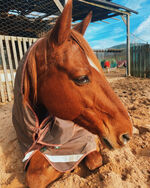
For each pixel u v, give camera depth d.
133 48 11.16
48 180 1.51
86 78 1.21
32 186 1.41
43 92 1.36
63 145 1.68
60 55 1.23
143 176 1.62
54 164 1.58
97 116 1.35
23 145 1.82
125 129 1.32
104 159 1.86
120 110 1.33
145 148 2.23
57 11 8.21
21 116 1.57
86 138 1.82
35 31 9.36
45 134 1.65
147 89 6.31
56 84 1.27
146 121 3.09
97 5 8.70
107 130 1.37
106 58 22.09
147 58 10.25
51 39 1.25
